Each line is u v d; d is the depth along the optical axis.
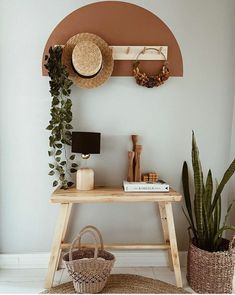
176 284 1.78
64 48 1.91
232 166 1.74
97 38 1.91
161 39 1.98
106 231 2.09
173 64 2.00
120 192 1.77
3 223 2.05
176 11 1.97
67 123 1.92
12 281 1.87
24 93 1.98
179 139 2.05
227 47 2.01
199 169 1.76
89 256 1.86
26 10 1.93
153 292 1.72
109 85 2.00
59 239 1.73
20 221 2.06
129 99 2.02
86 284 1.62
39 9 1.93
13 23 1.93
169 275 1.96
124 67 1.98
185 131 2.05
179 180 2.07
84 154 1.85
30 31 1.94
